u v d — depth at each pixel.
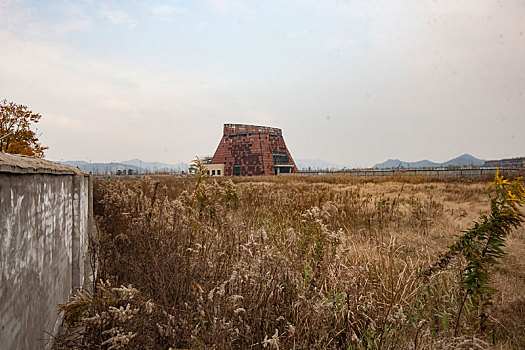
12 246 1.74
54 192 2.94
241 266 3.48
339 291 3.93
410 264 5.06
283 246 5.06
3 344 1.56
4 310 1.59
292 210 8.47
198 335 2.74
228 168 81.50
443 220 9.35
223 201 8.97
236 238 4.58
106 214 9.89
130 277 4.14
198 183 8.02
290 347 2.83
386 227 8.34
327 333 3.04
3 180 1.62
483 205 11.83
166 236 4.55
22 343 1.88
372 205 11.21
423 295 4.16
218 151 84.88
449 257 3.98
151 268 3.74
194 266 3.57
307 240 4.45
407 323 3.40
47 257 2.58
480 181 23.66
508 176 25.52
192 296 3.17
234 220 6.48
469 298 3.96
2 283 1.57
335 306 3.55
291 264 3.83
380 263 4.93
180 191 12.65
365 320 3.34
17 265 1.82
